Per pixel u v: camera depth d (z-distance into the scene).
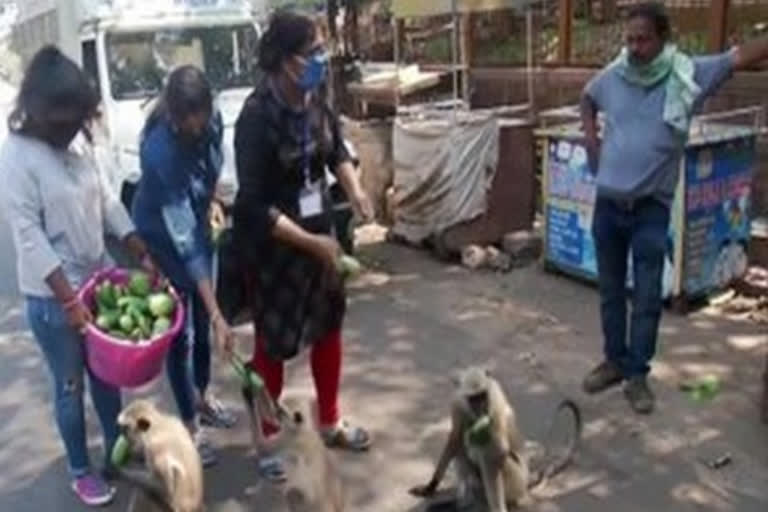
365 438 4.24
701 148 5.59
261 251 3.75
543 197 6.74
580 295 6.25
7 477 4.23
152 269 3.79
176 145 3.70
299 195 3.77
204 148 3.81
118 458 3.25
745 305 5.87
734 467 3.97
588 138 4.68
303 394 4.63
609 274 4.61
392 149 7.83
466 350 5.40
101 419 3.88
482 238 7.17
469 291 6.46
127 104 7.72
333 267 3.92
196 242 3.78
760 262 6.27
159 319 3.51
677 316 5.74
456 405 3.47
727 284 6.00
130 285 3.61
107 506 3.90
